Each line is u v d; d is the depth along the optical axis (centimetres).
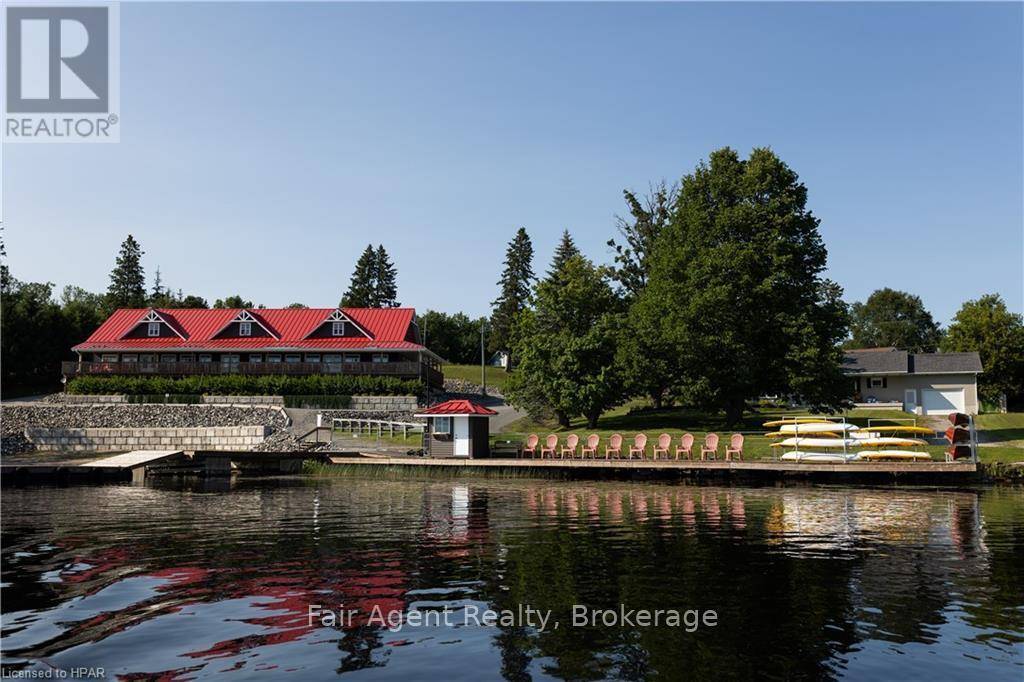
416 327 7369
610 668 968
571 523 2139
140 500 2747
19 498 2834
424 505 2562
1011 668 965
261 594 1307
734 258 4447
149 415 5150
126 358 6675
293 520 2191
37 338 8012
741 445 3578
